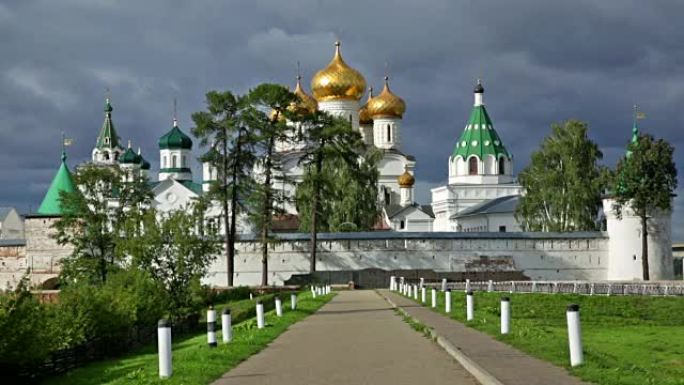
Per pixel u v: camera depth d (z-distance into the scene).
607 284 83.19
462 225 152.12
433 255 101.12
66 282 76.38
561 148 115.00
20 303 29.02
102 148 174.25
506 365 21.70
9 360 28.28
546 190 114.75
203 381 21.44
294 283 93.88
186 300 47.72
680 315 71.69
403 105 156.38
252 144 90.94
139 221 50.03
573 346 21.44
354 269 100.25
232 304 60.59
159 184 126.38
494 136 167.12
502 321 29.97
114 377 28.50
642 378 19.28
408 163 153.25
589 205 113.25
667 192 100.19
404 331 34.88
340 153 95.50
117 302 37.69
